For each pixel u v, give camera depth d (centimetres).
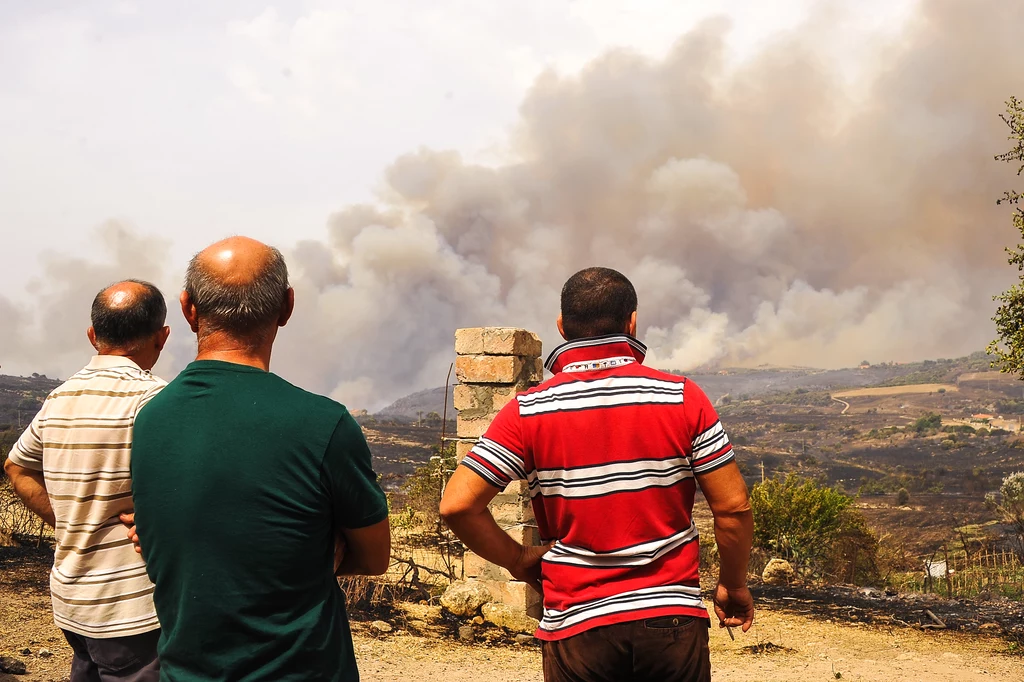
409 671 570
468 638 668
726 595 220
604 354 214
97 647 231
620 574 196
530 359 762
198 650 173
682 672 192
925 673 634
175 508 177
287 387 189
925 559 1574
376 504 188
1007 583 1229
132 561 235
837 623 833
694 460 201
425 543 1024
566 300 222
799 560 1359
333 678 182
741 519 202
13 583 658
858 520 1418
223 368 188
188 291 197
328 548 188
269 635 174
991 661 684
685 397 203
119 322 252
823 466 15538
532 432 204
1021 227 787
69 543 233
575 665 195
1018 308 781
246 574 174
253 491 175
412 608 736
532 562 217
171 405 186
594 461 199
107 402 240
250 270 194
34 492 249
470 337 741
